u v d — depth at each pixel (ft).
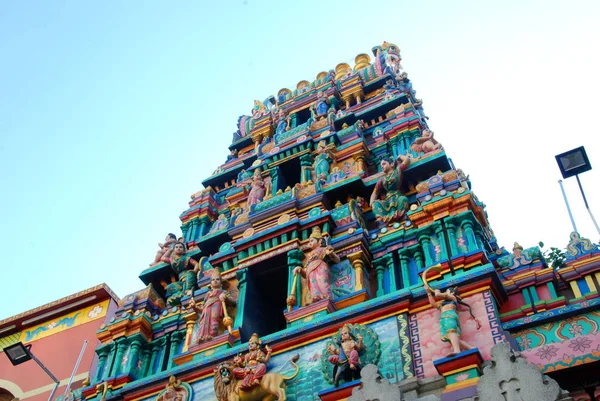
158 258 72.74
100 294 75.46
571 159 48.85
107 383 55.31
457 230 49.65
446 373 37.14
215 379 44.01
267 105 96.48
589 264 43.45
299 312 47.65
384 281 50.42
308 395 41.14
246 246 56.85
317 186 61.31
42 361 71.10
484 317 40.14
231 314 53.11
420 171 60.03
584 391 36.22
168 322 60.70
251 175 75.46
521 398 30.78
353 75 88.48
